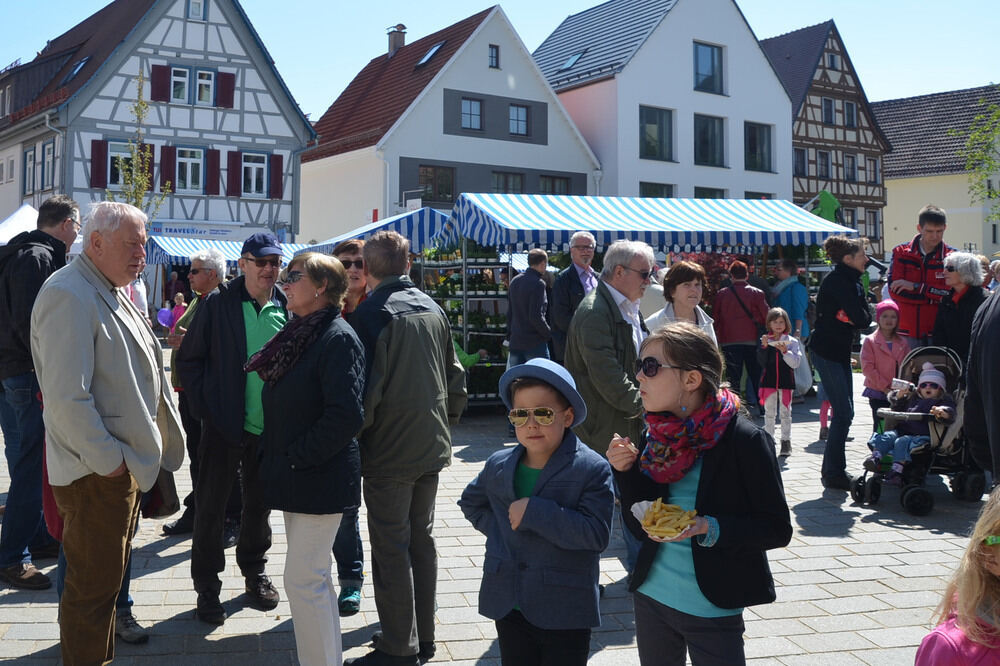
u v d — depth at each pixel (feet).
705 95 134.00
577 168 126.93
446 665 14.15
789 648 14.73
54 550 19.17
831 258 26.37
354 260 17.94
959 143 194.49
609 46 134.41
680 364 9.55
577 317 16.02
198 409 15.78
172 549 20.24
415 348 14.11
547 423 10.54
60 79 122.01
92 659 12.71
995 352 11.51
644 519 9.21
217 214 114.11
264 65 116.26
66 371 11.98
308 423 13.00
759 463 9.38
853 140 159.74
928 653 7.12
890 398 25.16
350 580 16.72
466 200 43.32
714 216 49.01
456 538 21.15
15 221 31.07
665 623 10.00
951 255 25.46
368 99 128.47
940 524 22.58
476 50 120.06
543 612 10.36
